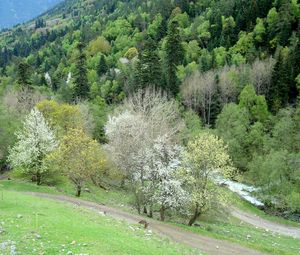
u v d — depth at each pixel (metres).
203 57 120.12
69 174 53.59
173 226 41.19
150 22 190.62
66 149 53.38
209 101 97.62
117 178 66.44
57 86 149.50
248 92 91.19
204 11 174.25
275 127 78.56
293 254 39.12
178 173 45.22
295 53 104.19
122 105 95.31
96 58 168.75
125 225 34.62
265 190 68.62
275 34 125.12
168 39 112.25
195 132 78.50
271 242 46.41
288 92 99.44
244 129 80.88
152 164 45.91
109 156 63.25
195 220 50.28
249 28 135.50
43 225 27.59
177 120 82.75
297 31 121.31
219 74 104.31
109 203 52.81
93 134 87.25
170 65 104.50
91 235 26.67
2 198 38.03
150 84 100.62
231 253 34.84
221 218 56.00
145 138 60.97
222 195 45.69
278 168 67.62
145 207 48.62
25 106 90.50
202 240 37.50
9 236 23.94
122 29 198.75
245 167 77.62
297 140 75.44
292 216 63.34
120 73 137.00
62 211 34.97
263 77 103.44
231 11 153.00
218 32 146.25
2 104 84.50
